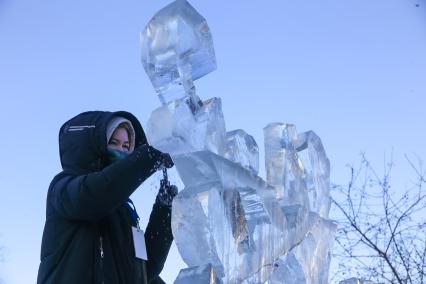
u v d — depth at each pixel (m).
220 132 2.15
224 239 2.01
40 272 2.13
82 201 2.07
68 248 2.14
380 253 4.18
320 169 2.84
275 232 2.35
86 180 2.08
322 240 2.74
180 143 1.98
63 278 2.08
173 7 2.08
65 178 2.19
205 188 2.00
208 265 1.94
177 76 2.07
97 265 2.13
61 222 2.19
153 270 2.44
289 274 2.48
